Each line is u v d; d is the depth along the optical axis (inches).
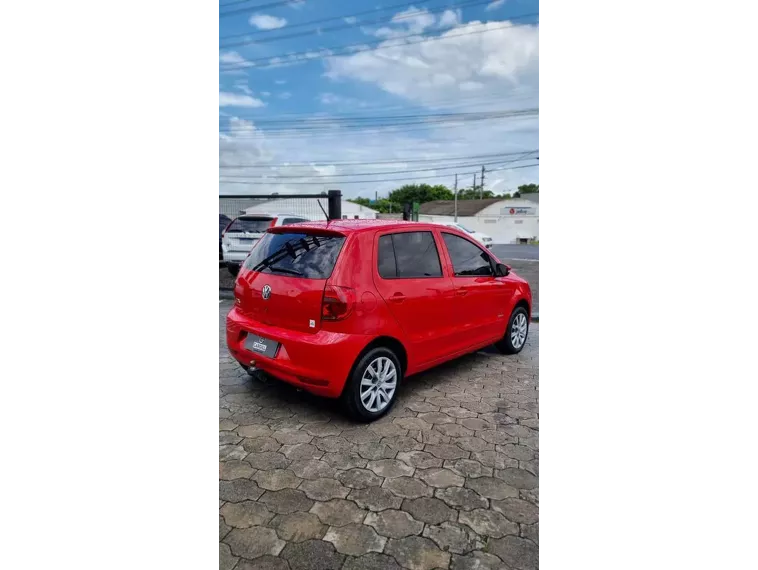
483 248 163.8
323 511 83.4
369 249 118.7
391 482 93.0
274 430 115.9
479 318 156.7
